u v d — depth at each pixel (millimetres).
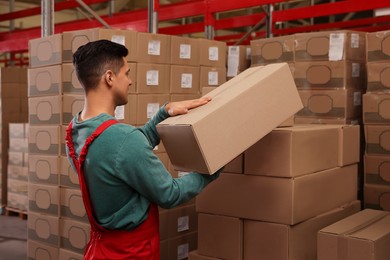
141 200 1726
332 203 2516
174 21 8953
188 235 3258
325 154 2424
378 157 3041
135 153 1626
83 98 2908
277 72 1976
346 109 3104
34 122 3283
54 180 3148
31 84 3287
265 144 2178
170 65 3096
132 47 2863
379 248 2041
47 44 3129
